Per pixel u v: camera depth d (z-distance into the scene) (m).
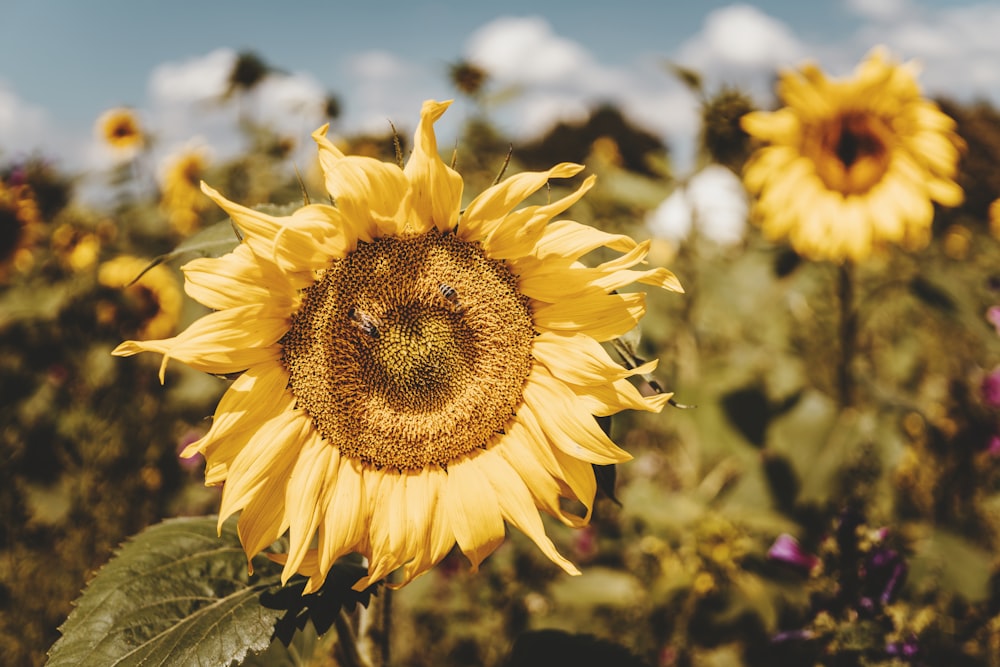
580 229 2.16
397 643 4.54
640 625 4.18
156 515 5.18
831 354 5.61
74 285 6.21
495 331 2.19
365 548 2.10
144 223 9.08
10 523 4.75
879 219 4.67
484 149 5.91
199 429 5.76
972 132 22.09
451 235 2.15
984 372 5.31
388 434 2.14
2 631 4.06
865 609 2.68
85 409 5.47
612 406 2.17
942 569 3.57
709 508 4.50
